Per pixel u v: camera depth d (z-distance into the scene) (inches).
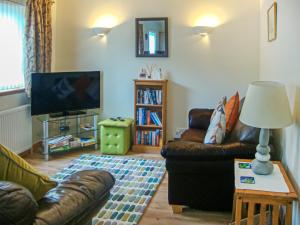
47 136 178.4
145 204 124.1
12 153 62.3
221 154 108.3
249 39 182.5
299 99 87.6
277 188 85.3
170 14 189.5
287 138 103.0
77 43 203.9
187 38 189.2
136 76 199.0
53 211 60.9
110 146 185.9
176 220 113.2
